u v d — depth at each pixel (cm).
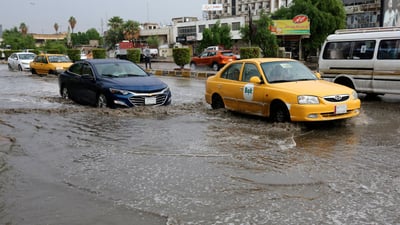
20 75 2578
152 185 479
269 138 716
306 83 852
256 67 923
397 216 389
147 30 9588
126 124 857
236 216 392
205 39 6388
